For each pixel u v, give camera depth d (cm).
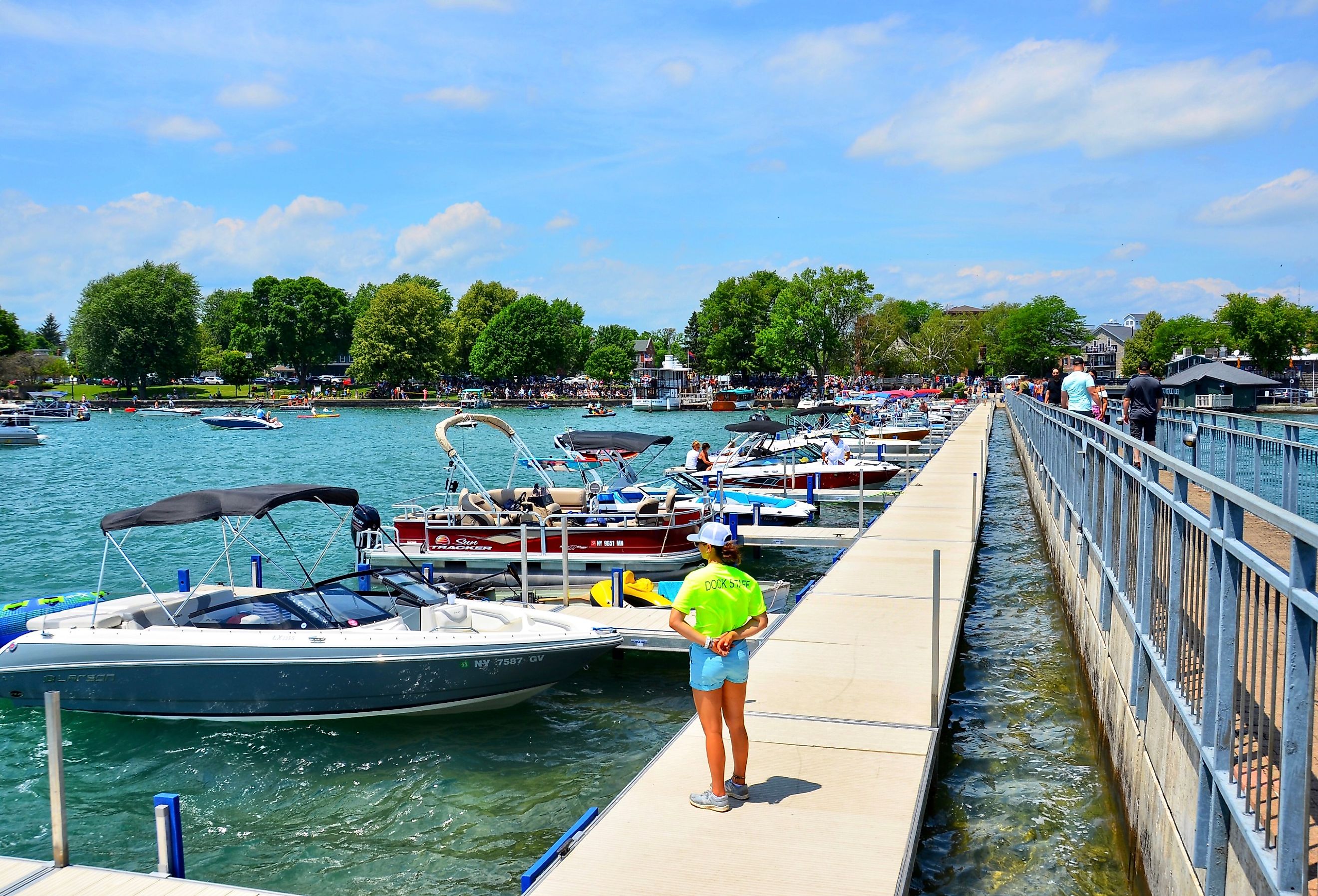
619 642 1137
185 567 2014
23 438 6056
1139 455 729
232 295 16350
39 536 2455
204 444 6094
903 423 4675
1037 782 821
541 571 1739
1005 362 11838
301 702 1047
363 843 813
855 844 583
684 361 15900
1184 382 2525
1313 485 927
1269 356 8462
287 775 948
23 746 1022
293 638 1038
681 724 1073
